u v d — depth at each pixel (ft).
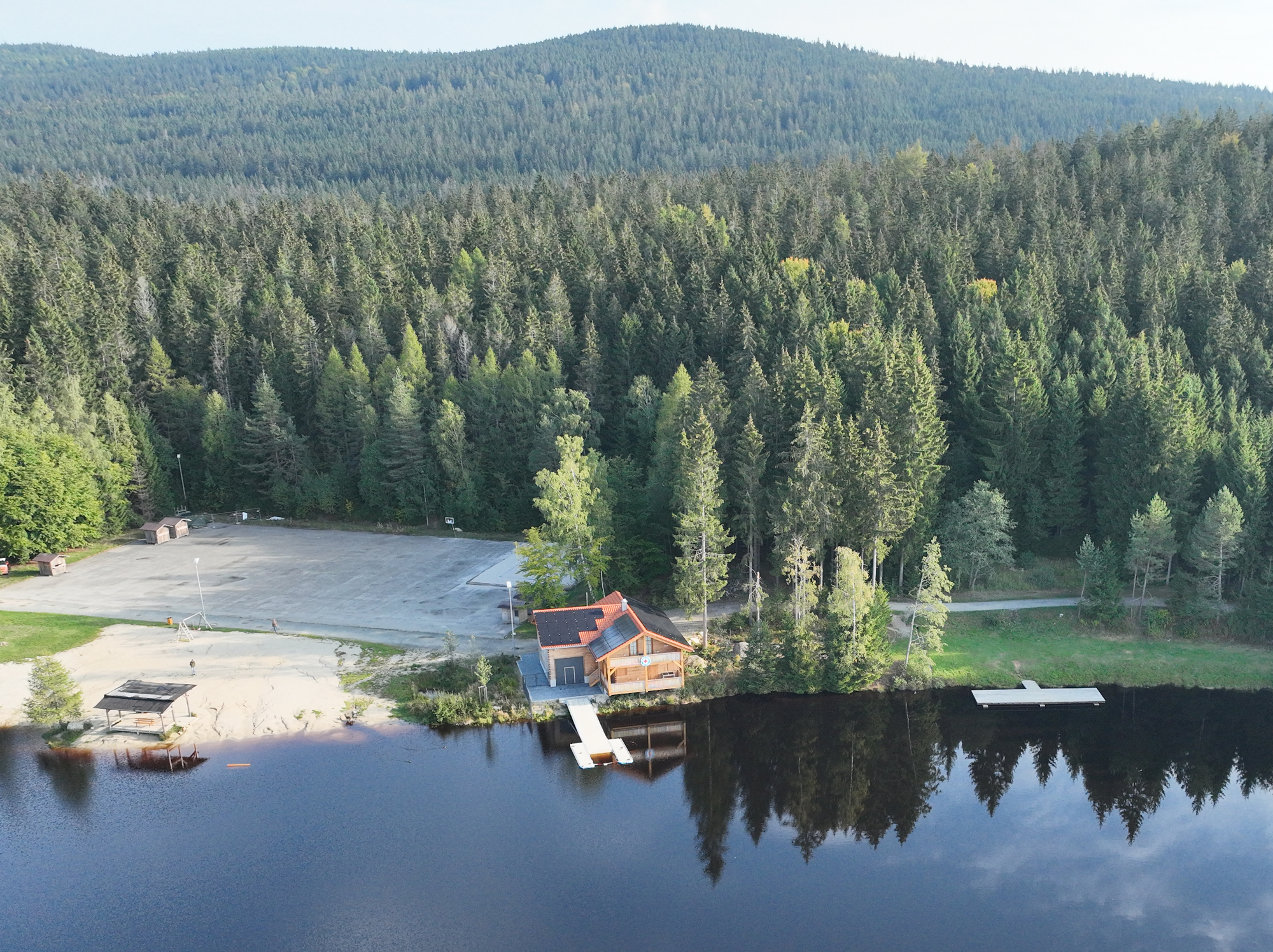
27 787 205.98
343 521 387.96
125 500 373.20
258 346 418.72
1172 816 199.93
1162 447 278.05
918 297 391.45
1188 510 278.05
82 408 368.48
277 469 387.55
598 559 273.13
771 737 228.63
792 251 477.77
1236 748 222.69
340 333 428.56
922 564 284.20
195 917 167.73
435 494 372.38
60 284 427.33
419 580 316.19
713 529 252.83
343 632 276.21
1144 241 453.17
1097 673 249.96
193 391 405.59
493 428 375.66
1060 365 353.51
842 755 222.07
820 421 285.02
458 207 637.71
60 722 231.91
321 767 213.25
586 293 442.91
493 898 172.96
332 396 391.65
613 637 241.96
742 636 265.54
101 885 175.94
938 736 228.84
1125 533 285.43
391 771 212.02
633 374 398.01
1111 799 206.08
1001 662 254.88
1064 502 306.35
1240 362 353.10
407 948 160.15
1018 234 479.00
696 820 197.88
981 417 318.86
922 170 640.58
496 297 442.09
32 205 583.58
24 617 288.92
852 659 241.35
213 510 402.31
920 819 199.93
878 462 258.37
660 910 170.40
